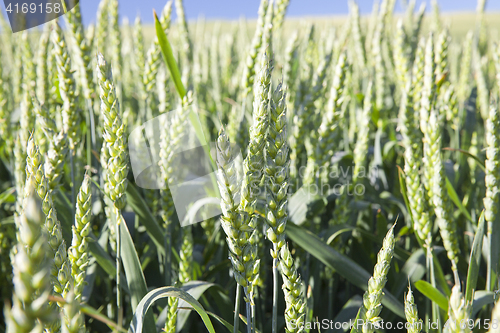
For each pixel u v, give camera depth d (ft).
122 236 1.52
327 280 2.35
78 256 1.32
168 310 1.51
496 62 2.39
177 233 2.24
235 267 1.29
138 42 2.81
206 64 4.85
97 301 2.37
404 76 2.69
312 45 3.34
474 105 3.04
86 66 1.99
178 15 3.20
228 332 1.88
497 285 1.75
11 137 2.56
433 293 1.62
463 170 2.77
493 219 1.69
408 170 1.64
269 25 1.97
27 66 2.63
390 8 3.93
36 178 1.19
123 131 1.38
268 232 1.28
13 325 0.78
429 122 1.63
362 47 3.75
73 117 1.72
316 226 2.44
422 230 1.66
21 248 0.80
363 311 1.32
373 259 2.41
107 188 1.40
